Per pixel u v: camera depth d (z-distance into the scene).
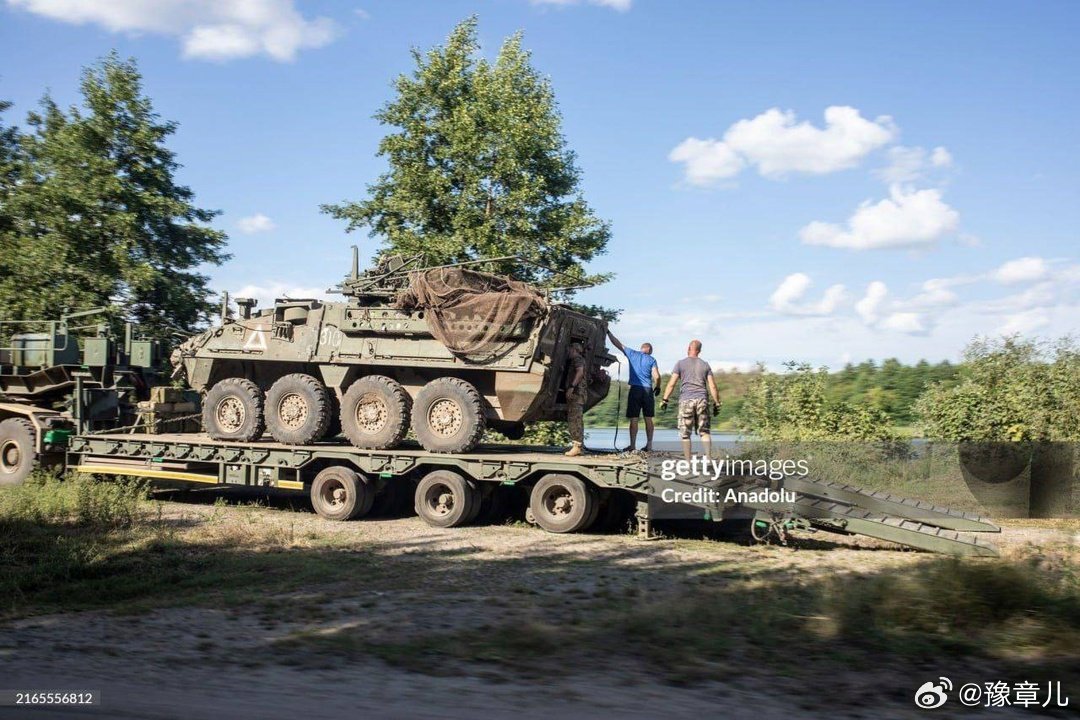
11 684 6.12
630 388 15.16
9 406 17.66
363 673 6.40
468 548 12.23
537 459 13.70
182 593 9.42
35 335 18.06
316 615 8.40
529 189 25.81
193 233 29.09
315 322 15.32
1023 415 18.48
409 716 5.43
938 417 19.47
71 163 27.62
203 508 15.75
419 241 25.55
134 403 18.95
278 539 12.62
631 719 5.42
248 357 15.74
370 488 14.73
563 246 26.11
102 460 16.53
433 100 27.47
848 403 20.34
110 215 27.12
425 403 14.38
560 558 11.57
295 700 5.73
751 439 19.55
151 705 5.62
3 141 29.83
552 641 7.22
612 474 13.05
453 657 6.84
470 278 14.77
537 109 26.64
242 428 15.61
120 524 13.46
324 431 15.29
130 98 28.52
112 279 26.88
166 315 28.70
